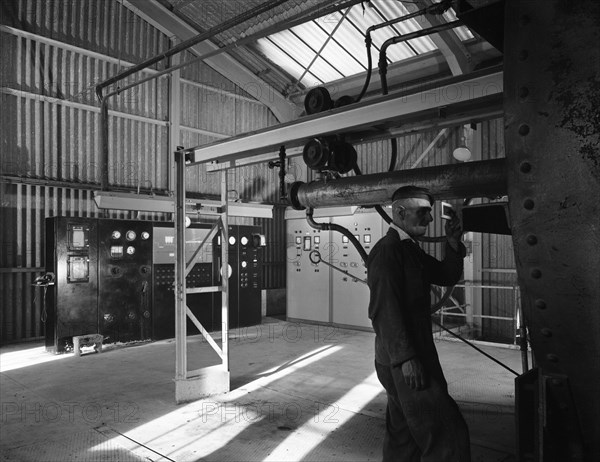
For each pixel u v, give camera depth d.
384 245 2.84
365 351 7.59
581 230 1.29
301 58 11.07
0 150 8.12
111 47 9.48
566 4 1.31
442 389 2.69
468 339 8.59
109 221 8.08
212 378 5.28
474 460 3.61
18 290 8.31
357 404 4.97
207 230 9.42
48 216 8.64
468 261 9.02
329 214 9.82
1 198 8.13
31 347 7.95
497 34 1.75
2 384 5.78
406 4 8.46
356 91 11.40
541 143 1.35
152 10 9.90
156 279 8.61
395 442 3.02
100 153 9.31
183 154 5.23
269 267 12.09
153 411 4.77
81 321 7.73
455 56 8.72
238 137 4.60
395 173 3.68
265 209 10.27
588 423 1.43
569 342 1.39
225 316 5.50
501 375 6.12
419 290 2.81
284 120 12.44
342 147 4.20
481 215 1.89
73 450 3.84
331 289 10.07
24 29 8.42
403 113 3.29
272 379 5.95
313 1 9.34
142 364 6.77
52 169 8.70
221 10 10.15
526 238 1.41
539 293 1.42
